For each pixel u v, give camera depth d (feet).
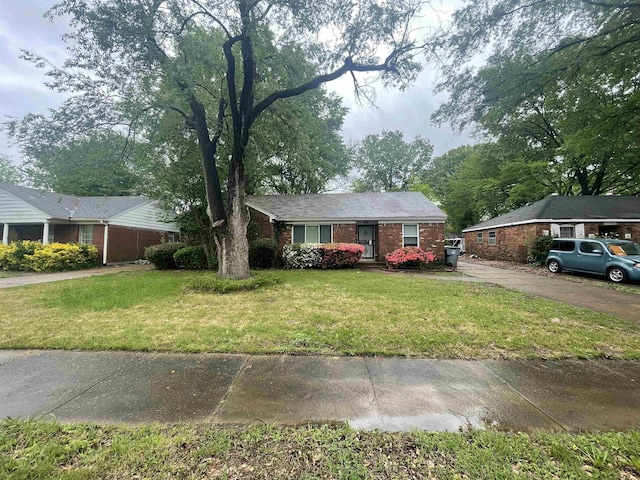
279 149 37.17
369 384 9.22
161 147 32.07
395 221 45.19
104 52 22.50
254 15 24.85
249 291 24.12
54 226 54.19
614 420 7.38
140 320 15.99
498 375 9.89
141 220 61.57
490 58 25.59
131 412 7.71
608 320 15.98
